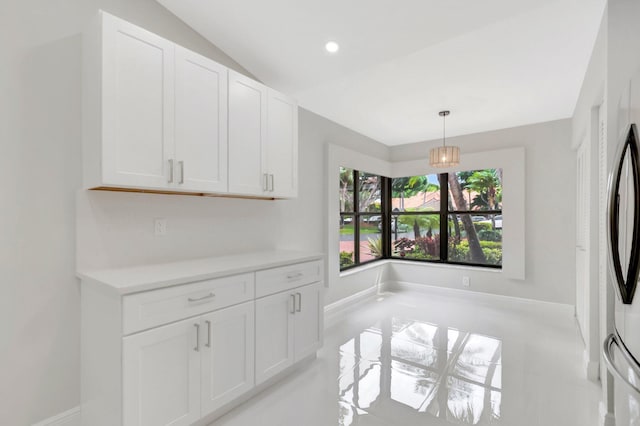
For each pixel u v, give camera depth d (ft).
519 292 13.12
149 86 5.71
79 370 5.78
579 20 6.41
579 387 7.09
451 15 6.51
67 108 5.66
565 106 10.96
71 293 5.71
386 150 16.47
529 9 6.19
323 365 8.23
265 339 6.97
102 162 5.13
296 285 7.82
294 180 8.96
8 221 5.06
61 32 5.61
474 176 14.75
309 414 6.21
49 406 5.45
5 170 5.03
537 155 12.77
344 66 8.62
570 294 12.04
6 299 5.05
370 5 6.40
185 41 7.47
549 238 12.47
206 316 5.80
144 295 4.95
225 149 7.04
